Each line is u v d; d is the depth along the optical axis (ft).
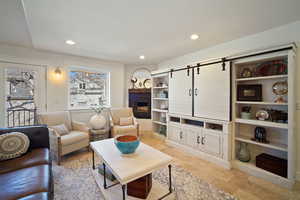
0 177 4.08
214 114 8.08
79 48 9.73
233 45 8.25
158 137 12.51
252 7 5.17
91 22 6.26
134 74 14.65
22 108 9.93
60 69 11.08
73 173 6.84
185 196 5.30
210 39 8.13
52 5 5.04
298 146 6.19
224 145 7.57
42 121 8.89
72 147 8.41
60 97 11.17
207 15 5.70
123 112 12.69
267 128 7.16
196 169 7.30
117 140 5.70
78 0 4.79
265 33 7.06
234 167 7.43
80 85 12.50
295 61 6.11
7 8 5.70
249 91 7.34
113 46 9.28
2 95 9.29
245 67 7.87
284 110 6.65
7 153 5.11
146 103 14.06
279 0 4.79
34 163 4.93
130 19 6.00
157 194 5.21
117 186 5.68
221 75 7.74
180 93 10.08
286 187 5.79
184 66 9.72
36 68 10.24
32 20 6.06
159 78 13.50
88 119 12.47
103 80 13.70
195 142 9.05
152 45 9.11
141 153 5.67
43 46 9.37
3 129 5.97
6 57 9.25
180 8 5.22
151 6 5.11
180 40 8.24
